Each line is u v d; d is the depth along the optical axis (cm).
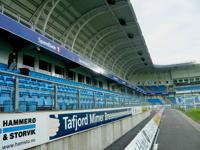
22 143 443
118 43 2883
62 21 1734
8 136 408
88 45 2334
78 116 728
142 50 3438
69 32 1866
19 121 440
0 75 561
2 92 520
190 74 6481
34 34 1084
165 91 6525
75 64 1744
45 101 673
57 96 712
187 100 5809
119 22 2114
